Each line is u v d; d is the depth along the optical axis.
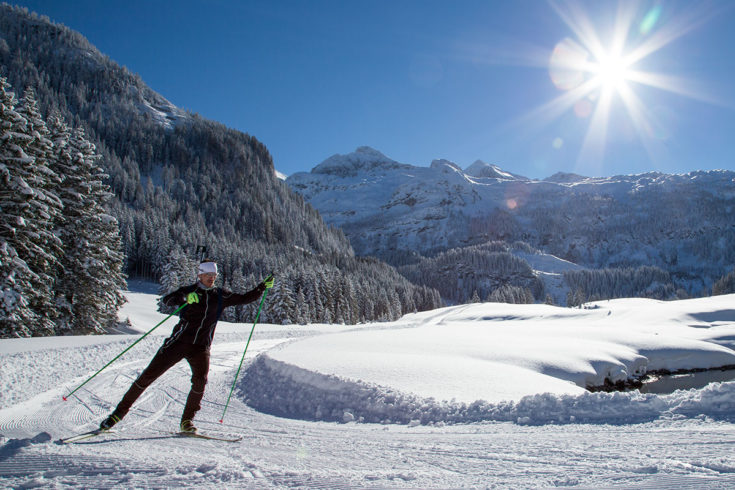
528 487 2.77
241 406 8.06
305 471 3.26
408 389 8.27
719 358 20.38
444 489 2.76
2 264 16.88
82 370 11.59
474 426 5.59
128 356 14.75
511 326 34.91
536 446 4.09
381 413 6.86
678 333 28.06
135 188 138.00
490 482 2.94
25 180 18.12
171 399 8.09
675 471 2.94
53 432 5.62
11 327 17.16
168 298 4.66
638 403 5.32
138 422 6.21
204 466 3.27
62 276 23.27
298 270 71.75
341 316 66.50
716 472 2.88
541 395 5.91
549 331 26.69
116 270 28.70
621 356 17.92
